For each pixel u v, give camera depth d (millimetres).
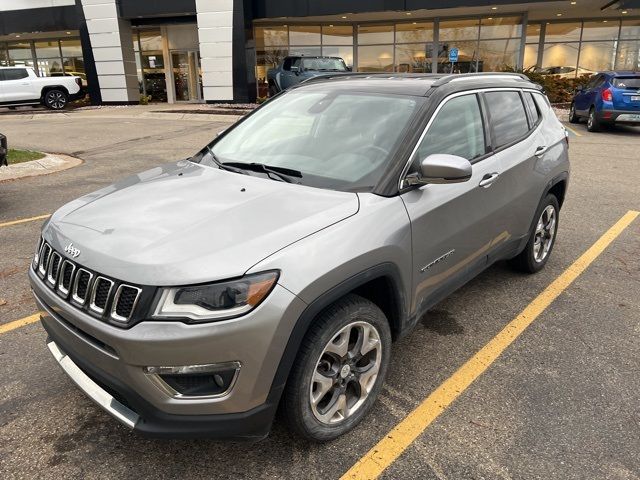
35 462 2539
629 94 13898
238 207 2605
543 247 4742
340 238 2432
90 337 2301
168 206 2674
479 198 3391
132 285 2152
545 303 4180
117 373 2217
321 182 2904
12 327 3781
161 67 25844
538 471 2480
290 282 2213
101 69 24109
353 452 2605
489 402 2980
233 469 2500
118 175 9016
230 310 2123
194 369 2127
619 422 2814
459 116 3398
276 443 2664
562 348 3539
